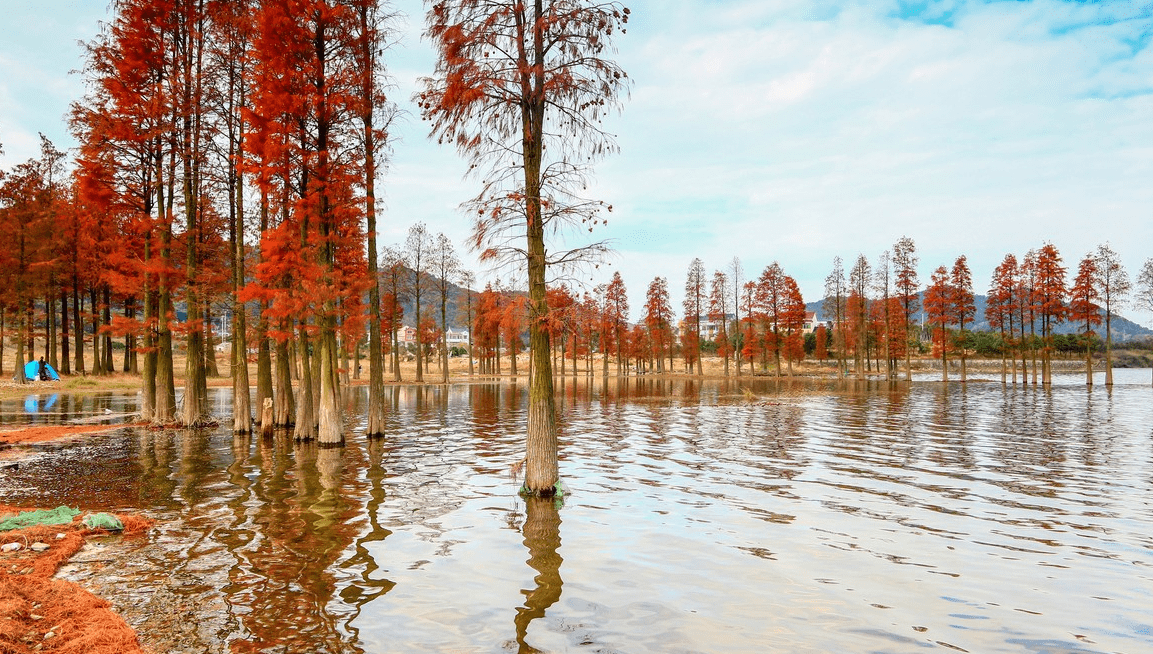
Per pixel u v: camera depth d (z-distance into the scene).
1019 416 28.98
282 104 17.30
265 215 22.97
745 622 6.12
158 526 9.51
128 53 20.23
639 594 6.87
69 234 42.16
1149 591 7.05
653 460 16.58
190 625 5.86
